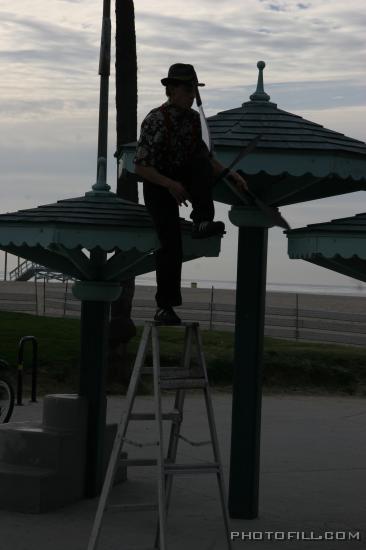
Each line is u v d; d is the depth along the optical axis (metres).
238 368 8.23
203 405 16.20
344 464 11.34
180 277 6.70
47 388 17.02
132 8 17.27
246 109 8.34
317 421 14.92
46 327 21.38
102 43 14.05
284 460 11.54
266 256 8.31
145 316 30.47
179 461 11.09
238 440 8.30
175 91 6.55
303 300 47.62
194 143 6.59
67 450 8.57
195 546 7.46
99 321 8.95
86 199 8.79
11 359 17.84
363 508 9.02
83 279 9.04
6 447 8.65
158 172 6.46
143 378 17.89
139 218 8.16
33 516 8.20
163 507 6.17
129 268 8.71
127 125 17.33
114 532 7.77
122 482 9.72
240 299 8.24
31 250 9.00
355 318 31.38
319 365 19.31
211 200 6.43
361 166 7.73
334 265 8.20
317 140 7.71
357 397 18.34
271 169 7.48
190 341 6.84
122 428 6.52
